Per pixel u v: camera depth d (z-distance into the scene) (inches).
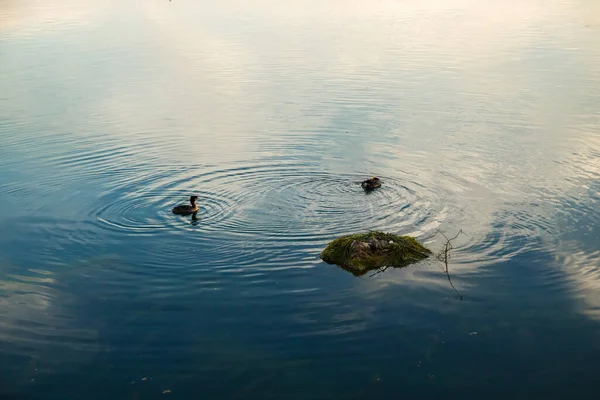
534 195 706.2
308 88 1167.6
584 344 446.6
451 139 897.5
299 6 2159.2
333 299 509.4
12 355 452.1
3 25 1851.6
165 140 918.4
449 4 2164.1
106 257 591.2
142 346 458.0
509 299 503.2
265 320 483.8
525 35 1583.4
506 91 1117.1
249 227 648.4
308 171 799.1
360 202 703.7
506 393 402.9
